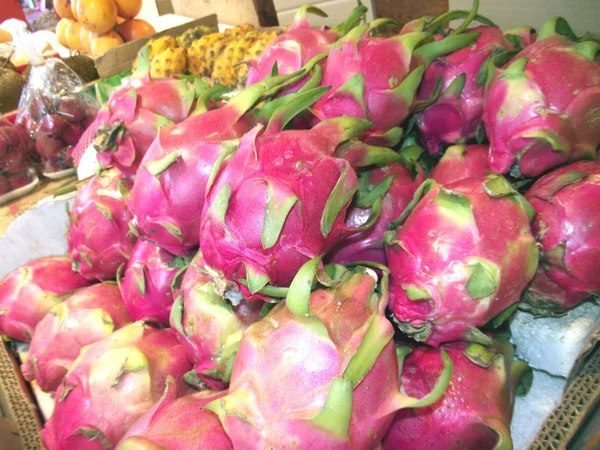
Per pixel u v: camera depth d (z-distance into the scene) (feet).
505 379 2.34
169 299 3.19
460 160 2.85
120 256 3.69
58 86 6.44
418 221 2.23
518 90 2.48
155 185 2.44
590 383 2.64
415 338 2.29
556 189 2.38
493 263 2.08
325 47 3.10
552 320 2.75
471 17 3.05
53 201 5.22
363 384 1.86
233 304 2.39
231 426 1.90
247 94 2.59
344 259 2.58
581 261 2.30
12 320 4.06
